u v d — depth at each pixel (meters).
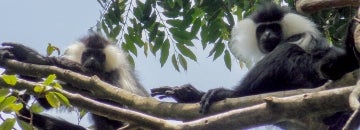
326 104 4.98
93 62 10.91
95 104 5.60
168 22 8.83
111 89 6.77
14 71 7.28
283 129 7.43
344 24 8.60
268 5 9.84
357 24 5.20
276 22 9.45
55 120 8.88
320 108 5.03
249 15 9.93
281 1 10.02
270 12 9.62
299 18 9.23
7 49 8.23
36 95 5.42
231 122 5.18
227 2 8.70
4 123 4.85
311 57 7.76
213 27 8.71
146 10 8.81
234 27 9.64
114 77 10.88
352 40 5.95
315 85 7.63
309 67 7.70
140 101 6.49
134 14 8.94
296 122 6.70
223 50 8.88
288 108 5.07
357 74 5.76
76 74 7.01
